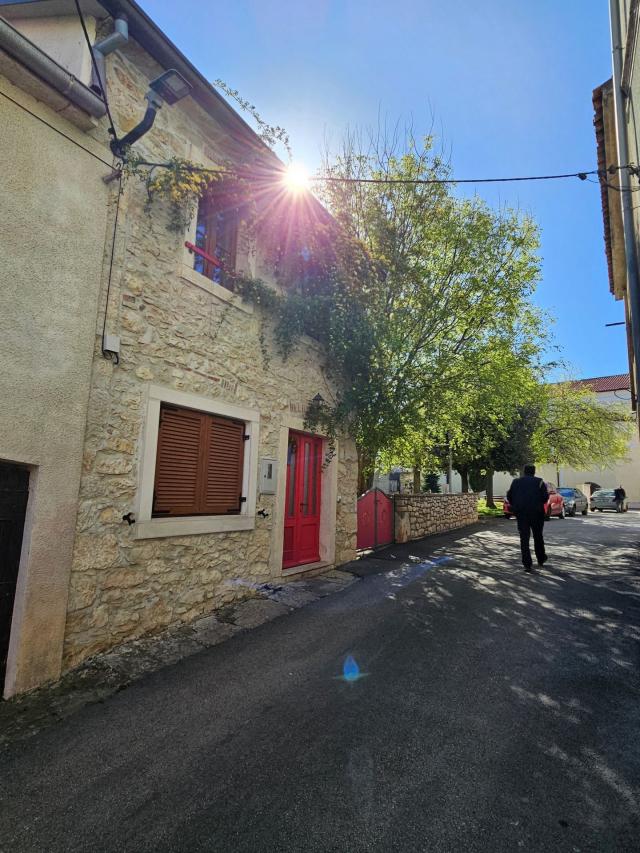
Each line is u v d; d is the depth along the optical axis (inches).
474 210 360.2
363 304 308.5
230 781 93.5
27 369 136.9
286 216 260.8
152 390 181.0
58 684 137.6
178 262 195.6
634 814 83.7
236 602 217.5
